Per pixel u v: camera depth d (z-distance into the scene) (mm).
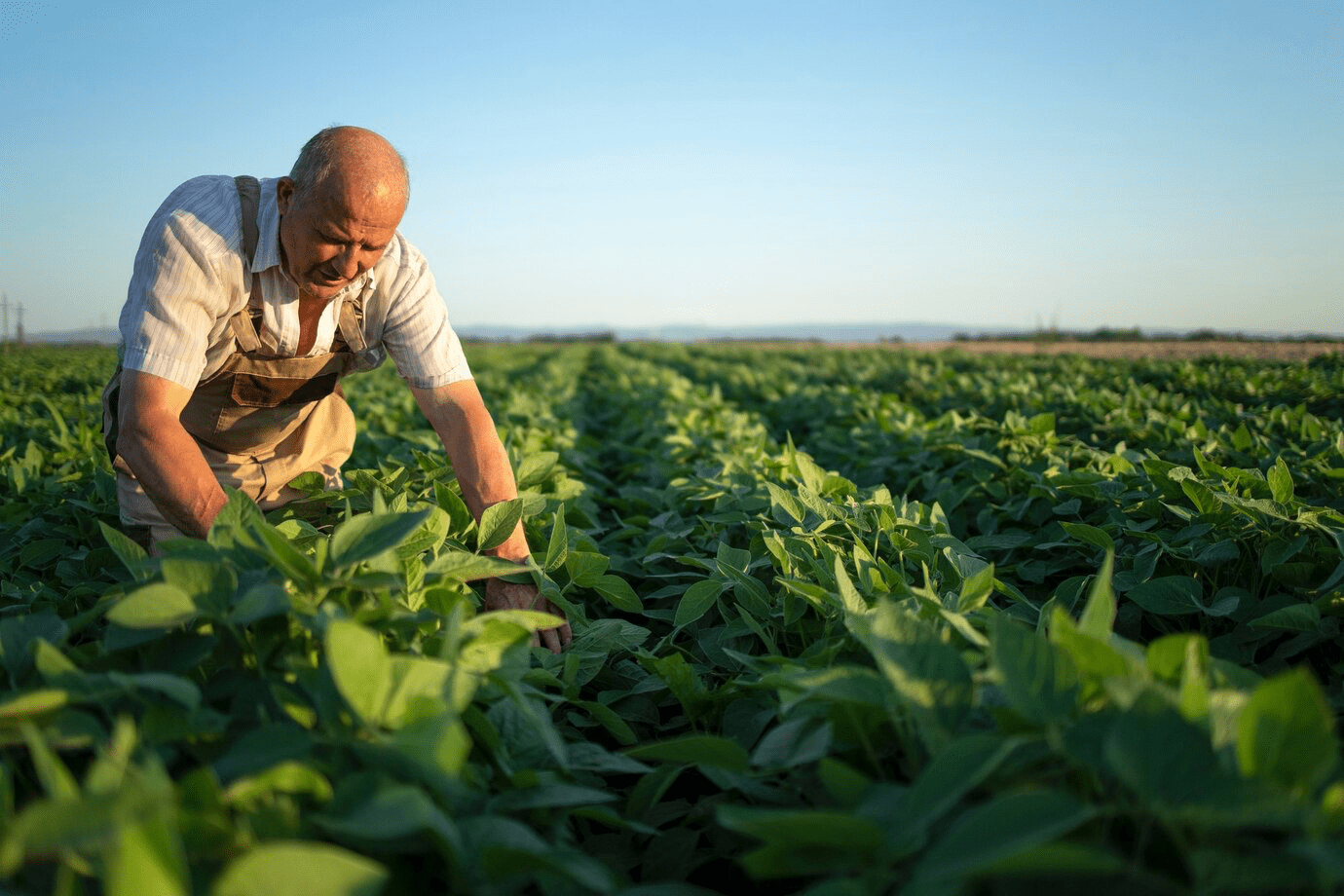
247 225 2557
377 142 2404
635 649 2650
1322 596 2564
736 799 1873
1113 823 1242
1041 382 13906
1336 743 1105
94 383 17781
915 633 1445
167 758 1299
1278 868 1010
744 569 2744
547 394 11742
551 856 1265
